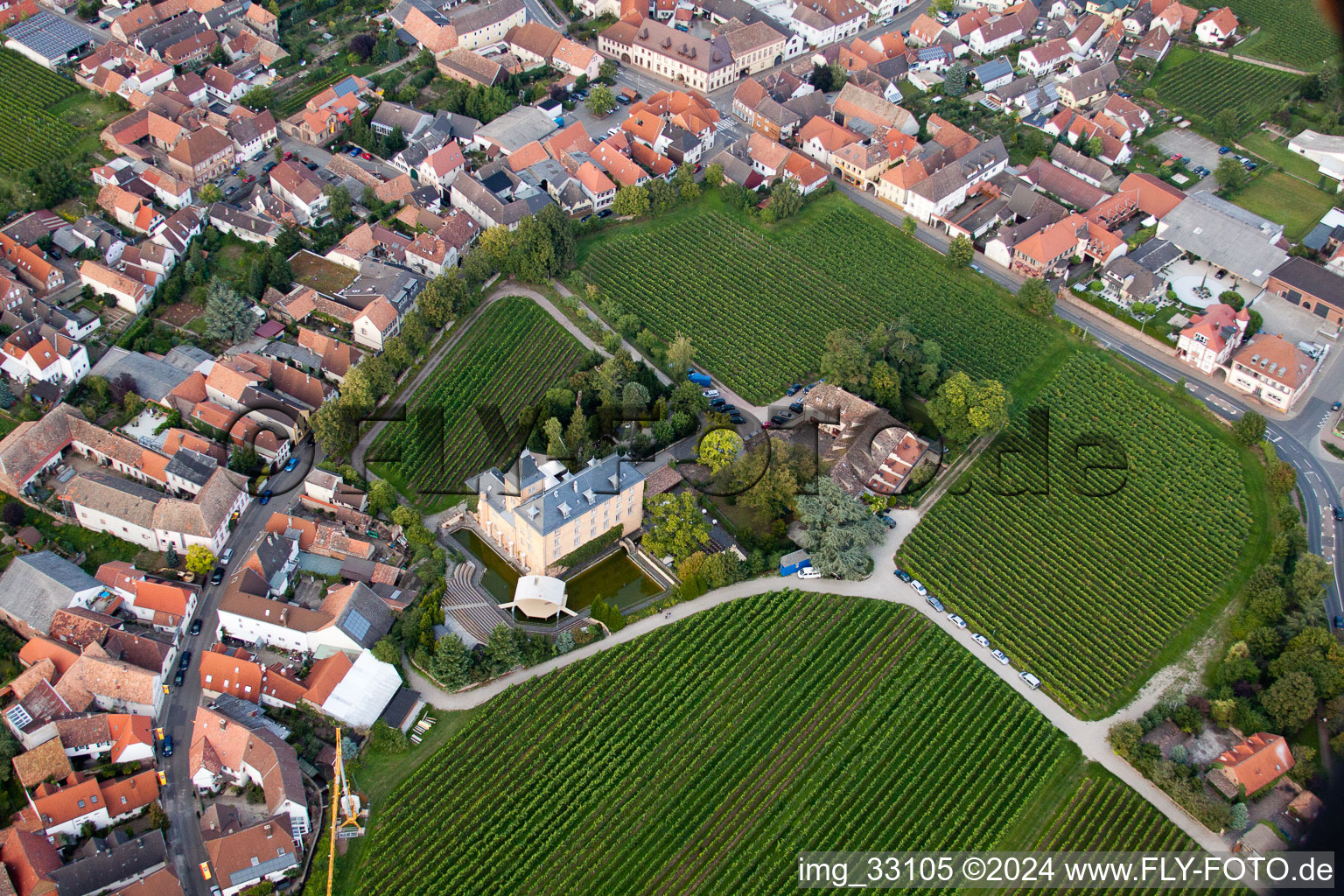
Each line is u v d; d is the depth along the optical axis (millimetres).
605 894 195000
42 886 179375
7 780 197750
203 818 194750
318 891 190125
